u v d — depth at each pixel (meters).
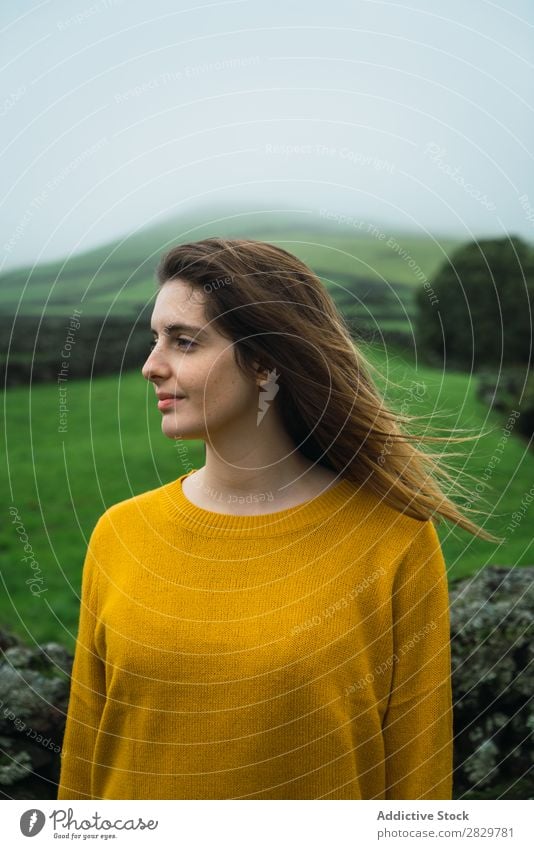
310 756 1.53
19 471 6.82
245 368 1.53
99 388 8.59
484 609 2.45
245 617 1.54
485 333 9.17
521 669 2.29
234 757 1.53
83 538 5.97
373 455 1.68
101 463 7.09
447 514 1.81
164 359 1.51
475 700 2.28
